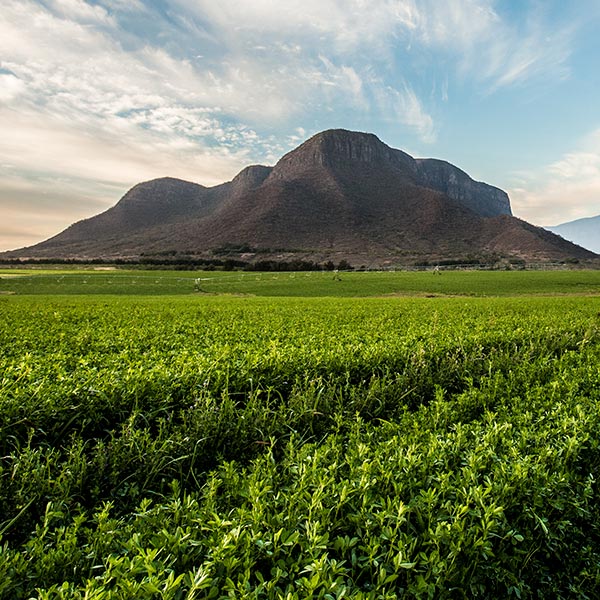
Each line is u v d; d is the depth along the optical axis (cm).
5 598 285
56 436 614
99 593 255
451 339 1261
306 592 266
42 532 359
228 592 262
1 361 955
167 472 553
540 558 413
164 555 307
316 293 6938
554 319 2033
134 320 2045
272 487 407
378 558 301
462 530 327
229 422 633
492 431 521
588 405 661
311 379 873
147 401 695
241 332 1521
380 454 456
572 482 452
